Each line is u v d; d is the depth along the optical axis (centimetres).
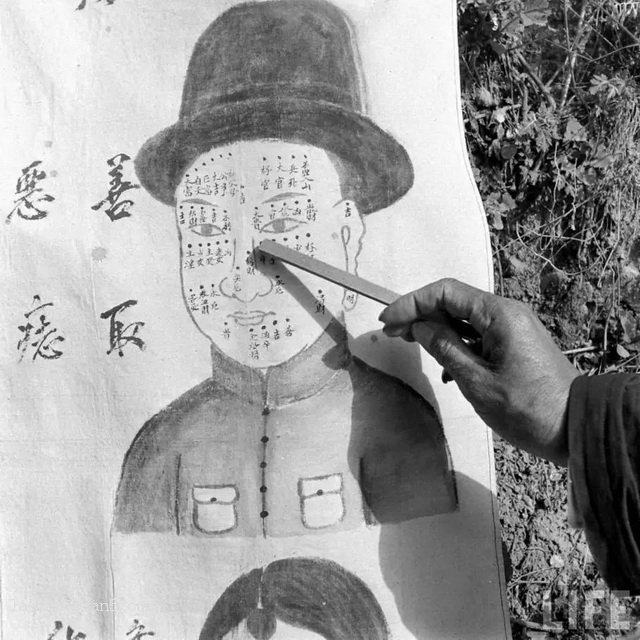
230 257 68
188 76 71
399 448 65
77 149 70
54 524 66
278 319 67
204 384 67
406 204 68
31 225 69
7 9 72
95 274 68
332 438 65
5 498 67
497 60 87
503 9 86
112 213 69
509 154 84
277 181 69
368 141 69
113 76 71
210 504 65
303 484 65
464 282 66
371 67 70
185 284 68
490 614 63
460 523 65
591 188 87
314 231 68
